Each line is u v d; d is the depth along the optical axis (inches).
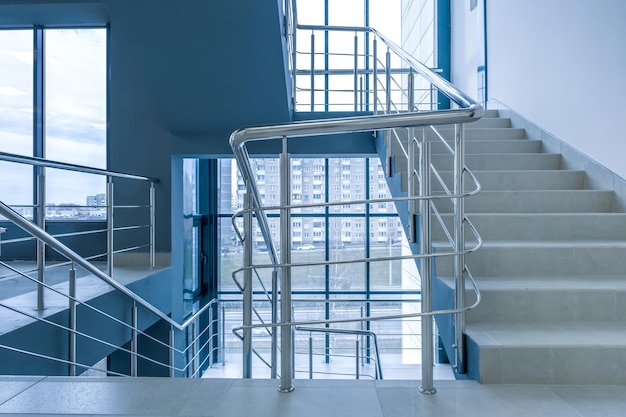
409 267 243.1
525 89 144.3
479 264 74.0
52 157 162.9
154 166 144.9
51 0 140.1
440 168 108.7
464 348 56.1
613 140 98.6
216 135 143.9
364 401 46.8
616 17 97.5
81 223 156.2
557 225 85.7
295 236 244.1
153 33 105.5
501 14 165.6
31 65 162.2
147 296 124.5
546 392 49.5
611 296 63.0
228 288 240.8
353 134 141.3
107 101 159.3
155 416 43.9
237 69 114.3
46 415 44.0
